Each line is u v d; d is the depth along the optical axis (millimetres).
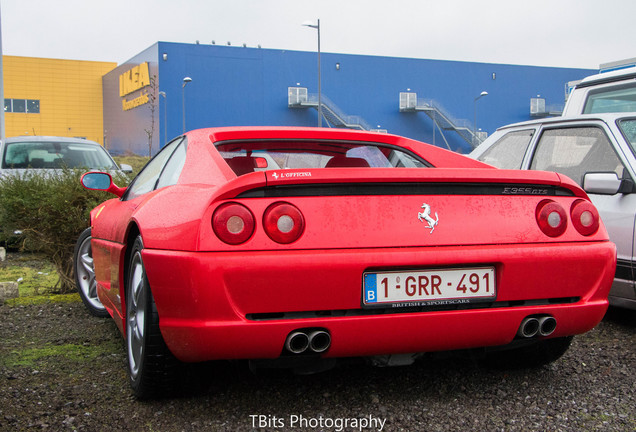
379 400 2609
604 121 4336
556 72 62625
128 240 2875
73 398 2660
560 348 2830
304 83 54438
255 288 2154
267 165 2969
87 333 3857
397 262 2242
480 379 2865
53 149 8883
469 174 2363
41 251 5336
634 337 3703
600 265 2502
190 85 51094
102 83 69750
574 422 2371
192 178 2580
